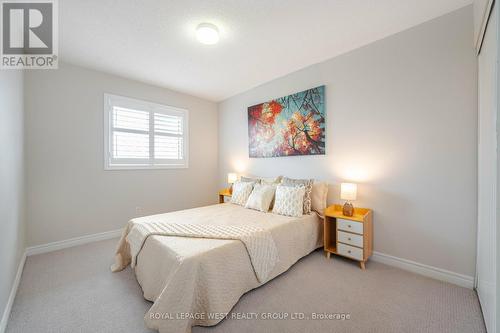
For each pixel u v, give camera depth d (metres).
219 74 3.26
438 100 2.03
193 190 4.23
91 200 3.04
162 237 1.82
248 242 1.81
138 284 1.99
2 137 1.58
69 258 2.51
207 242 1.71
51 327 1.47
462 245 1.92
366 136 2.49
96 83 3.07
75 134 2.91
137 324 1.50
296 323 1.50
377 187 2.42
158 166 3.73
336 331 1.43
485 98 1.61
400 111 2.25
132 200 3.44
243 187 3.26
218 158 4.62
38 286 1.94
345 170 2.67
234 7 1.87
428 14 1.99
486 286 1.50
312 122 2.95
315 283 1.99
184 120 4.11
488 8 1.38
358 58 2.54
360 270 2.23
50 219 2.73
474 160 1.86
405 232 2.24
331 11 1.93
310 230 2.54
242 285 1.72
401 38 2.23
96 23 2.05
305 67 3.04
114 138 3.27
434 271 2.06
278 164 3.44
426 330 1.43
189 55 2.68
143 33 2.22
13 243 1.89
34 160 2.62
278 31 2.21
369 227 2.37
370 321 1.51
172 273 1.43
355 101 2.57
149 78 3.39
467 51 1.88
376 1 1.82
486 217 1.57
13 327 1.47
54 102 2.75
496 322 1.17
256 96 3.76
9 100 1.81
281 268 2.11
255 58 2.77
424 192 2.12
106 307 1.67
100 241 3.06
